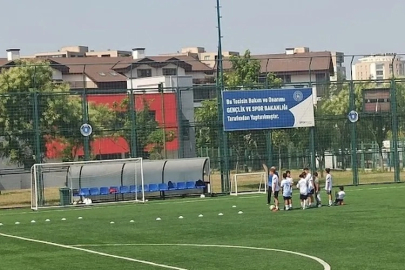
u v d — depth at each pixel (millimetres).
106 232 39125
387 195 57094
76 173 65188
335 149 72688
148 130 69062
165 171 67312
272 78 87250
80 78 128625
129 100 69750
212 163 69688
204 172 68125
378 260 26422
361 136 73000
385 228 35781
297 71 123562
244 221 41906
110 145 76062
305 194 48500
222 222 41875
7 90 77062
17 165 68500
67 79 127812
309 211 46531
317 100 75125
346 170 78562
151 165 67062
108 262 28297
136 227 41062
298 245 31109
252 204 54594
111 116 70875
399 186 67500
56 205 62875
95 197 65188
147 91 74562
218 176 75250
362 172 79250
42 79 77875
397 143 73375
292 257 27828
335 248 29750
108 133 68312
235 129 69125
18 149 66500
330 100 75000
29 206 64000
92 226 42688
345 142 72688
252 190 69875
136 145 68500
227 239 34156
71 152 68375
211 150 72125
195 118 77625
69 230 40906
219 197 64500
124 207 57500
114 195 65750
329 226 37562
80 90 69188
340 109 74500
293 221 40719
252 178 71000
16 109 66438
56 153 67625
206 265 26750
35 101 66188
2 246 34719
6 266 28453
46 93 65812
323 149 72562
